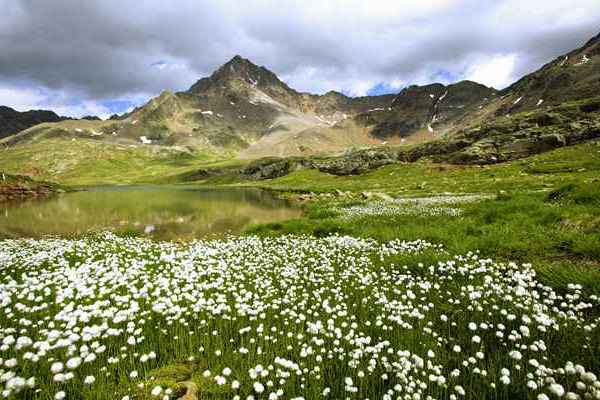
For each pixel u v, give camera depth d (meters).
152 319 8.81
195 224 41.38
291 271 13.06
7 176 118.69
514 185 58.53
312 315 9.19
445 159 164.38
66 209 61.53
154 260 16.12
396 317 7.72
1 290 9.92
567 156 101.44
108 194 130.25
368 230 22.28
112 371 6.26
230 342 7.56
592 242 11.34
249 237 23.95
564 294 8.98
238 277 12.55
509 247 13.10
